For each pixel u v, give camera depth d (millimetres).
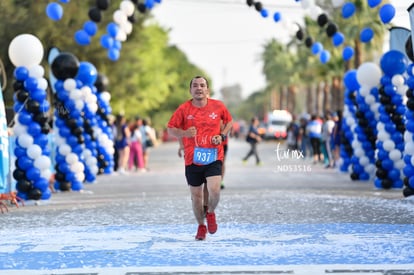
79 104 35406
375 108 37656
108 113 47156
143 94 107688
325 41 96625
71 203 28531
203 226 18016
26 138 28094
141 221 22062
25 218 23406
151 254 15984
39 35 62844
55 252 16484
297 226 20250
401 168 32562
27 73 28359
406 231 19000
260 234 18750
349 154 46094
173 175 48125
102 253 16250
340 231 19125
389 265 14305
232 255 15664
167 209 25469
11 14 60688
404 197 28266
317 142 59719
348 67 95312
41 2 63406
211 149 17234
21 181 28266
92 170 41188
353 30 81562
